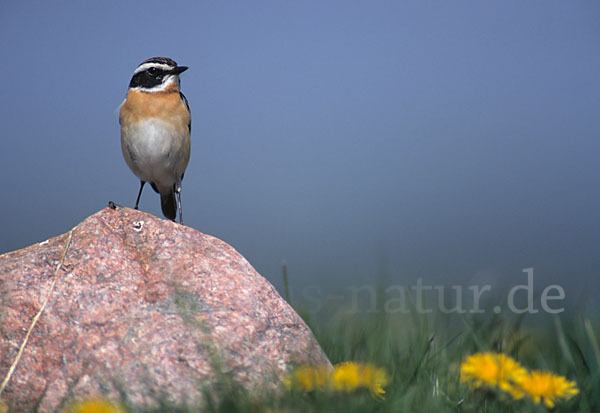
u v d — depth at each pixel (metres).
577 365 8.34
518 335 9.59
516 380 6.66
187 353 7.37
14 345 7.32
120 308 7.83
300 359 7.65
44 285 7.90
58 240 8.66
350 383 7.01
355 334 10.87
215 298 8.05
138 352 7.36
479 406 7.24
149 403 6.93
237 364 7.38
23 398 6.95
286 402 6.74
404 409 6.82
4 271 7.98
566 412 6.98
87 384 7.08
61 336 7.49
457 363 8.84
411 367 8.83
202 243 8.75
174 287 8.15
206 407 6.59
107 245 8.50
